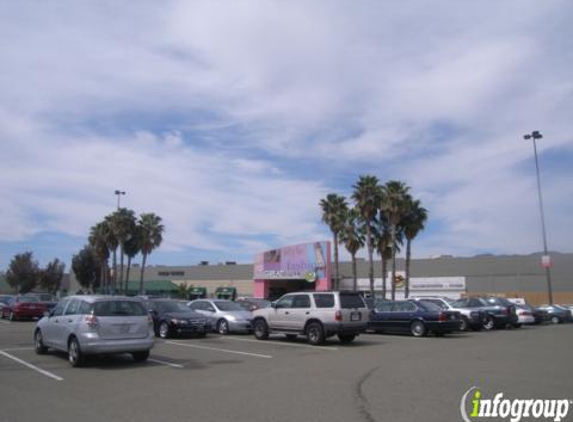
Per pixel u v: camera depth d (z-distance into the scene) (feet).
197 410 28.40
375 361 47.47
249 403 30.04
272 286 179.11
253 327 69.77
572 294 189.26
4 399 31.22
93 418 26.76
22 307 100.48
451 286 204.33
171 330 68.23
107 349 43.39
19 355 50.72
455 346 61.00
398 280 161.89
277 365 44.96
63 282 307.17
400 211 150.51
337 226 165.07
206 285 251.60
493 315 90.12
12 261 265.54
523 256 198.39
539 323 112.37
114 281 190.80
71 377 38.78
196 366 44.34
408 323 75.66
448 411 28.17
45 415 27.37
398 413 27.66
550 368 42.93
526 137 145.18
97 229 216.95
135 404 29.84
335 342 65.92
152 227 204.74
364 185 154.81
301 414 27.48
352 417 26.84
